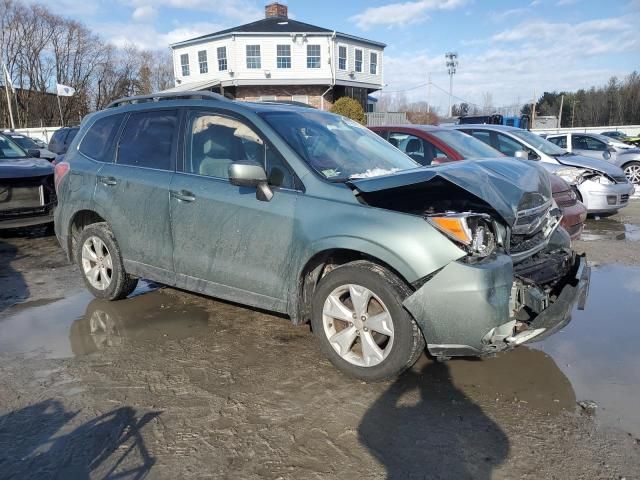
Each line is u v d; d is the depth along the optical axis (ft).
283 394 10.78
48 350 13.04
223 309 15.90
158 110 15.21
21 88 168.55
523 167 13.17
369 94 142.10
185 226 13.73
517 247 11.72
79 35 181.68
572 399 10.53
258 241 12.37
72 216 16.81
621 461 8.55
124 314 15.58
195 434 9.37
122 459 8.68
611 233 27.37
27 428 9.57
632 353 12.67
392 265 10.39
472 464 8.52
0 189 24.49
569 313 10.95
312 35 113.39
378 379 10.94
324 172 12.17
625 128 132.57
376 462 8.59
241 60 113.70
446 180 10.77
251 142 13.03
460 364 12.09
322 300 11.59
